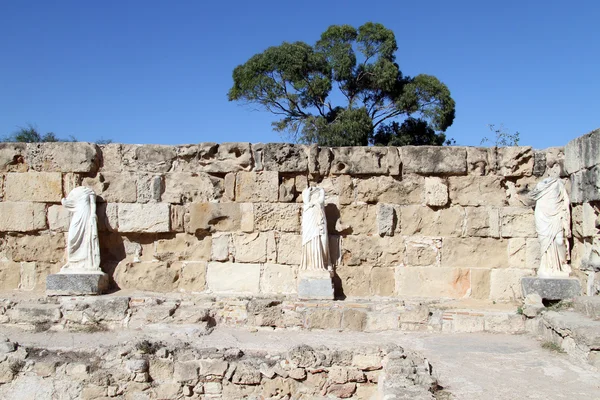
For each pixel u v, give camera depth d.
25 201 13.91
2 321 12.27
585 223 12.34
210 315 12.60
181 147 14.03
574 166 12.91
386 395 7.74
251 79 29.09
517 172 13.80
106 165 14.03
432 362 9.91
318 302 12.62
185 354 10.02
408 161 13.78
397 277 13.77
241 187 13.85
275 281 13.72
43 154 13.88
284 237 13.77
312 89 29.16
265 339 11.45
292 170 13.76
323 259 13.13
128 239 14.03
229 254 13.86
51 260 13.96
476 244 13.79
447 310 12.60
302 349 9.72
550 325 11.01
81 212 13.38
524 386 8.68
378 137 30.41
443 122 29.55
